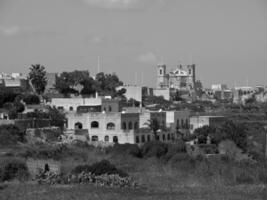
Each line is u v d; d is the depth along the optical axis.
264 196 161.12
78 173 197.00
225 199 155.75
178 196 159.12
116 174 193.75
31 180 194.38
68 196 156.38
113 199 152.88
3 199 153.12
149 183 193.50
